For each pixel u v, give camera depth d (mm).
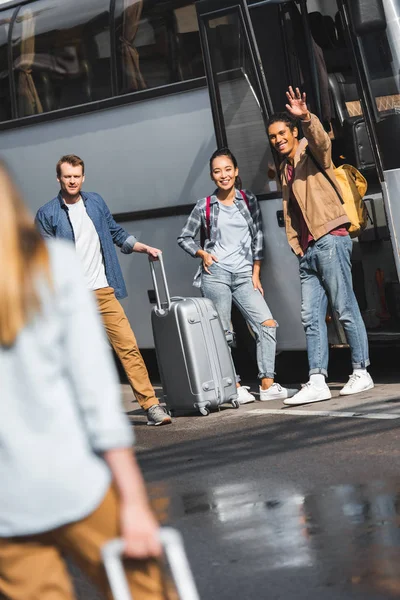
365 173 12086
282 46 11648
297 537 6379
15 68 14055
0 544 3445
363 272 11750
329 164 10719
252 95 11609
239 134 11789
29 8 14062
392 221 10719
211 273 11508
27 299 3295
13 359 3314
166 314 10930
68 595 3557
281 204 11562
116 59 12984
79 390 3395
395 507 6738
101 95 13180
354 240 11805
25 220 3342
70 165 10672
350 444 8656
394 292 11422
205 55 11891
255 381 13055
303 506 7031
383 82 10672
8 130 14180
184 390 10961
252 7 11547
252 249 11609
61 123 13609
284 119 10844
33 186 14016
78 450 3383
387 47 10641
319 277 10891
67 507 3361
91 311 3430
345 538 6238
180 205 12625
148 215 12930
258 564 5992
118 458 3387
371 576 5582
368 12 10422
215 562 6129
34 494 3348
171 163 12625
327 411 10188
